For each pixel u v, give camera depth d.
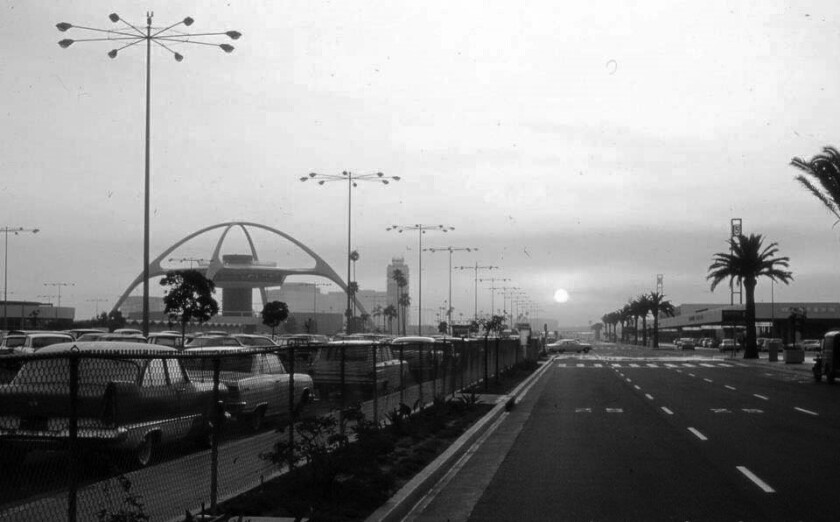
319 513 10.61
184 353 9.60
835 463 16.44
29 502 7.38
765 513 11.91
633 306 173.00
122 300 144.50
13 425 7.46
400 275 157.25
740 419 25.11
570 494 13.42
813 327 132.62
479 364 38.75
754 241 78.81
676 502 12.70
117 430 8.32
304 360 17.23
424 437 19.00
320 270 174.88
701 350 126.38
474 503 12.80
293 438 12.48
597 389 38.66
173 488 9.35
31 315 107.19
